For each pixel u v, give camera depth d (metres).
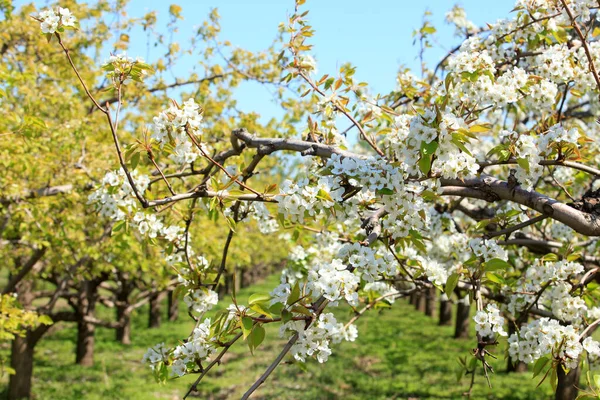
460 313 18.22
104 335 21.08
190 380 13.32
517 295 3.82
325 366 14.19
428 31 4.78
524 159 2.29
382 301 4.09
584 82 3.21
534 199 2.37
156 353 2.75
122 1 8.61
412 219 2.45
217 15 8.26
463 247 4.00
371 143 2.77
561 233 4.27
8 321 5.62
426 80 5.16
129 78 2.51
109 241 7.50
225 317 2.03
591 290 3.22
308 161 3.06
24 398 10.46
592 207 2.42
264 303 1.94
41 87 7.43
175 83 8.59
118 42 8.21
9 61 7.46
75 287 11.41
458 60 2.85
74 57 8.27
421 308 26.58
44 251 7.22
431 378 12.63
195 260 3.41
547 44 3.82
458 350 16.19
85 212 7.54
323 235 4.43
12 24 7.36
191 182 6.65
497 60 3.63
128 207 3.20
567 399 5.57
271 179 10.95
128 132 8.37
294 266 5.05
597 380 2.24
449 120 2.03
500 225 3.30
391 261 2.54
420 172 2.27
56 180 6.64
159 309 23.19
